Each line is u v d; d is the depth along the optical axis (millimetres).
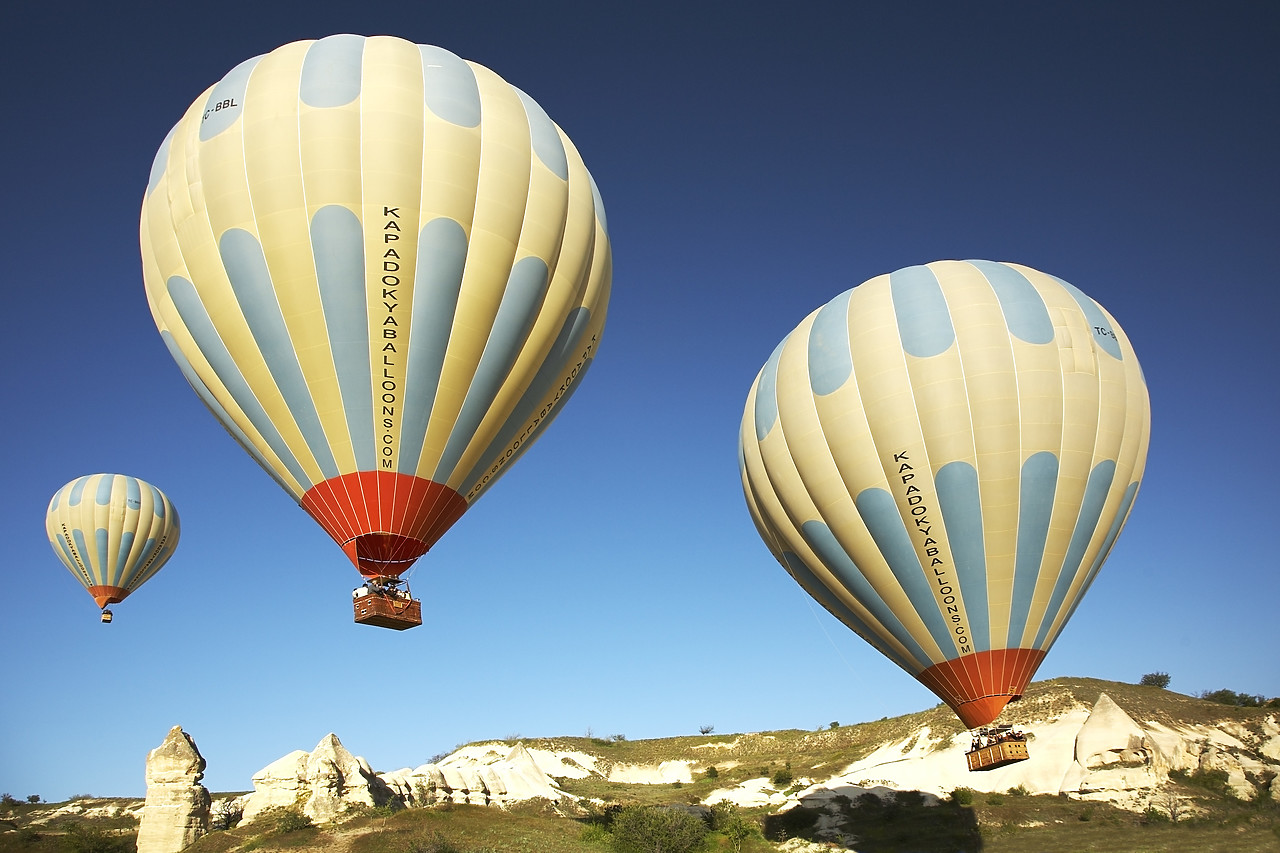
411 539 21672
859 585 25656
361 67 22391
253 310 21188
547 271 23047
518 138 23109
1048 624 24391
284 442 21750
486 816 40156
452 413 21750
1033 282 25828
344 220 21000
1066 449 23953
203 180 21656
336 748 40562
